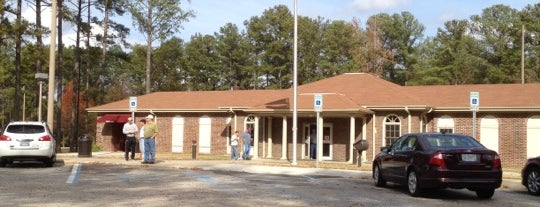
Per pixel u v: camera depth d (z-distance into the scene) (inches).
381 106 1165.1
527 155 1125.7
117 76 3009.4
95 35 1888.5
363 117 1184.2
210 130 1395.2
